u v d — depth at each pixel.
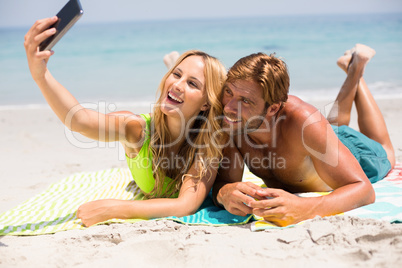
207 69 3.13
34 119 8.39
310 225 2.66
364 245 2.46
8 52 20.45
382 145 4.23
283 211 2.81
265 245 2.51
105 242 2.70
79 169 5.07
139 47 21.59
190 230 2.82
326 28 28.73
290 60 16.19
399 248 2.37
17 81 13.25
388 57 15.60
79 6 2.39
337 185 3.05
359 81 4.43
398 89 10.48
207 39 24.67
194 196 3.17
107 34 29.17
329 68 13.98
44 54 2.53
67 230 2.96
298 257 2.34
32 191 4.16
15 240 2.79
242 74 2.84
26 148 6.27
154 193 3.55
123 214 3.04
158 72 14.53
